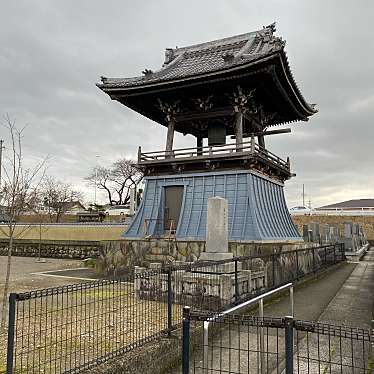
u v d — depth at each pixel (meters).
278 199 25.89
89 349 6.74
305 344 7.40
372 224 55.88
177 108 24.81
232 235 20.39
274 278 13.24
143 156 24.33
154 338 7.10
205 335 4.34
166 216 23.62
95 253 29.61
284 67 20.09
